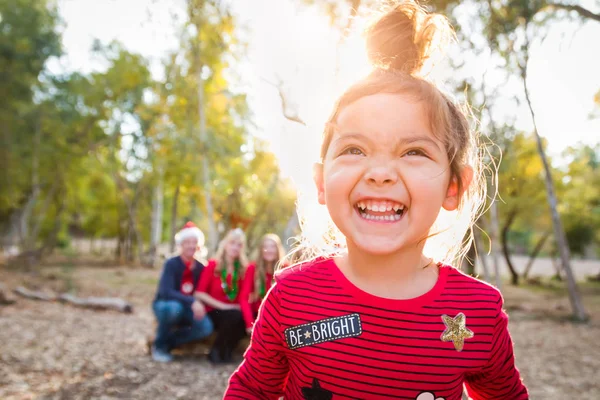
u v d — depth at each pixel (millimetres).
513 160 6012
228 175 12430
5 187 21188
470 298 1011
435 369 960
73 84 19578
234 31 6758
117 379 4207
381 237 880
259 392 1101
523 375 5277
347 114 919
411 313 973
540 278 24031
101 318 7652
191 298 4895
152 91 12922
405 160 891
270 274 4910
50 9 19172
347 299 994
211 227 11328
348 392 970
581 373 5355
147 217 29344
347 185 895
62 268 19078
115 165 22906
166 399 3744
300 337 1005
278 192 12977
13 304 8266
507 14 4176
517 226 21906
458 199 995
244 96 11352
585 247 25609
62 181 23062
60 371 4379
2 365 4445
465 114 1077
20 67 18922
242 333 4824
